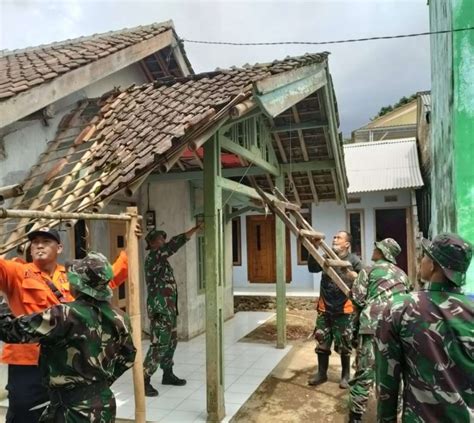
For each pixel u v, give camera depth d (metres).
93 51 6.09
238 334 8.52
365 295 4.22
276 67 5.24
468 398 2.08
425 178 13.39
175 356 6.97
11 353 3.07
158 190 8.00
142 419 3.45
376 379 2.32
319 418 4.69
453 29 4.90
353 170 14.02
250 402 5.11
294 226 5.04
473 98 4.84
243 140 5.90
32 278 3.04
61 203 3.95
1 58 7.08
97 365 2.55
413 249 12.90
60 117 5.74
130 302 3.48
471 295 4.51
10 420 3.08
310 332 8.65
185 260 7.94
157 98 5.56
